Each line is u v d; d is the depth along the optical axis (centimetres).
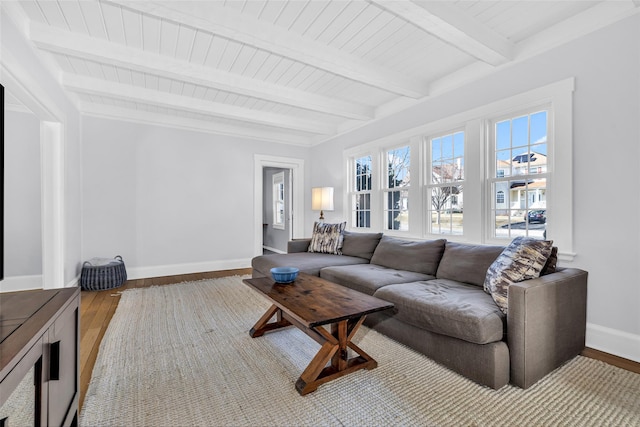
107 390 172
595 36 224
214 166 505
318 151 572
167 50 277
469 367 181
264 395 169
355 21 237
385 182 432
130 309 308
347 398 167
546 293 182
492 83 292
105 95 351
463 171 328
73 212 369
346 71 290
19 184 402
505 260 204
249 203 537
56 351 115
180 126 476
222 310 306
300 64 305
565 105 239
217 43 266
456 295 211
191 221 487
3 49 197
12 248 399
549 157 257
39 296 136
